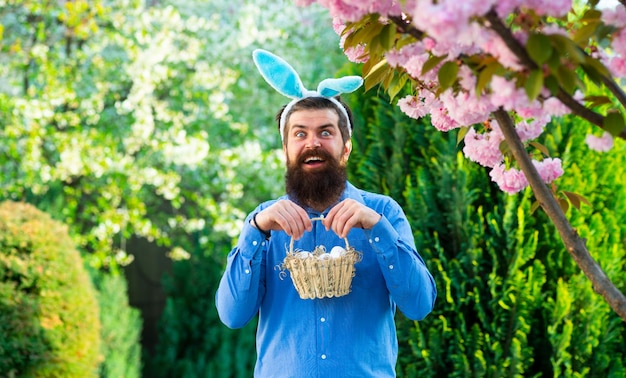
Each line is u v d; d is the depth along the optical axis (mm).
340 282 2326
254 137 9180
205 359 7496
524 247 3570
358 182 4039
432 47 1593
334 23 1991
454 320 3707
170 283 7699
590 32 1623
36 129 7926
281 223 2273
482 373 3588
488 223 3684
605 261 3635
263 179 8461
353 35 1802
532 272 3600
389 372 2477
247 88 8922
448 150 3785
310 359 2406
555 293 3646
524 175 1843
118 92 8992
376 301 2457
